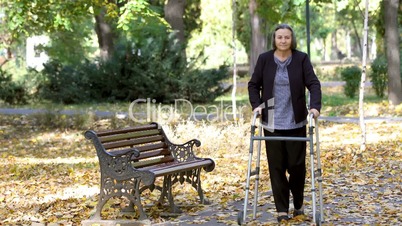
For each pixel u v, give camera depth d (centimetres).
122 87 3108
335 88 4150
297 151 829
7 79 3197
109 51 3719
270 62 832
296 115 827
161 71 3017
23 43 4566
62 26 2272
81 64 3167
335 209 916
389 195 1009
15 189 1228
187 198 1040
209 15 4922
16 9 2155
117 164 884
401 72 3073
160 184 1195
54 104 2886
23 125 2389
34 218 947
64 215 952
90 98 3139
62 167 1514
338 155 1476
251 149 827
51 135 2209
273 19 2445
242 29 5097
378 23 3431
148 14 2055
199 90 3027
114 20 3247
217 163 1442
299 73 827
